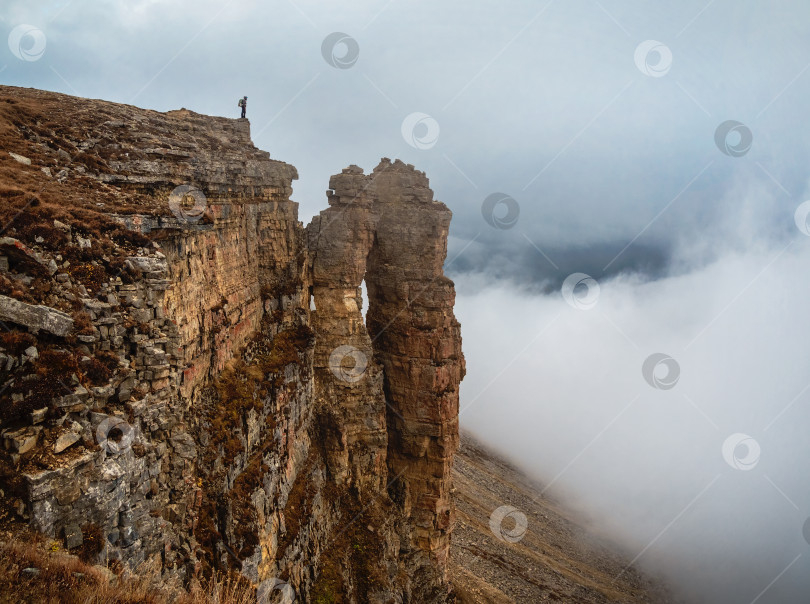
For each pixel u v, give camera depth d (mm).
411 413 70938
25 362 23266
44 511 21266
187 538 30625
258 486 42250
